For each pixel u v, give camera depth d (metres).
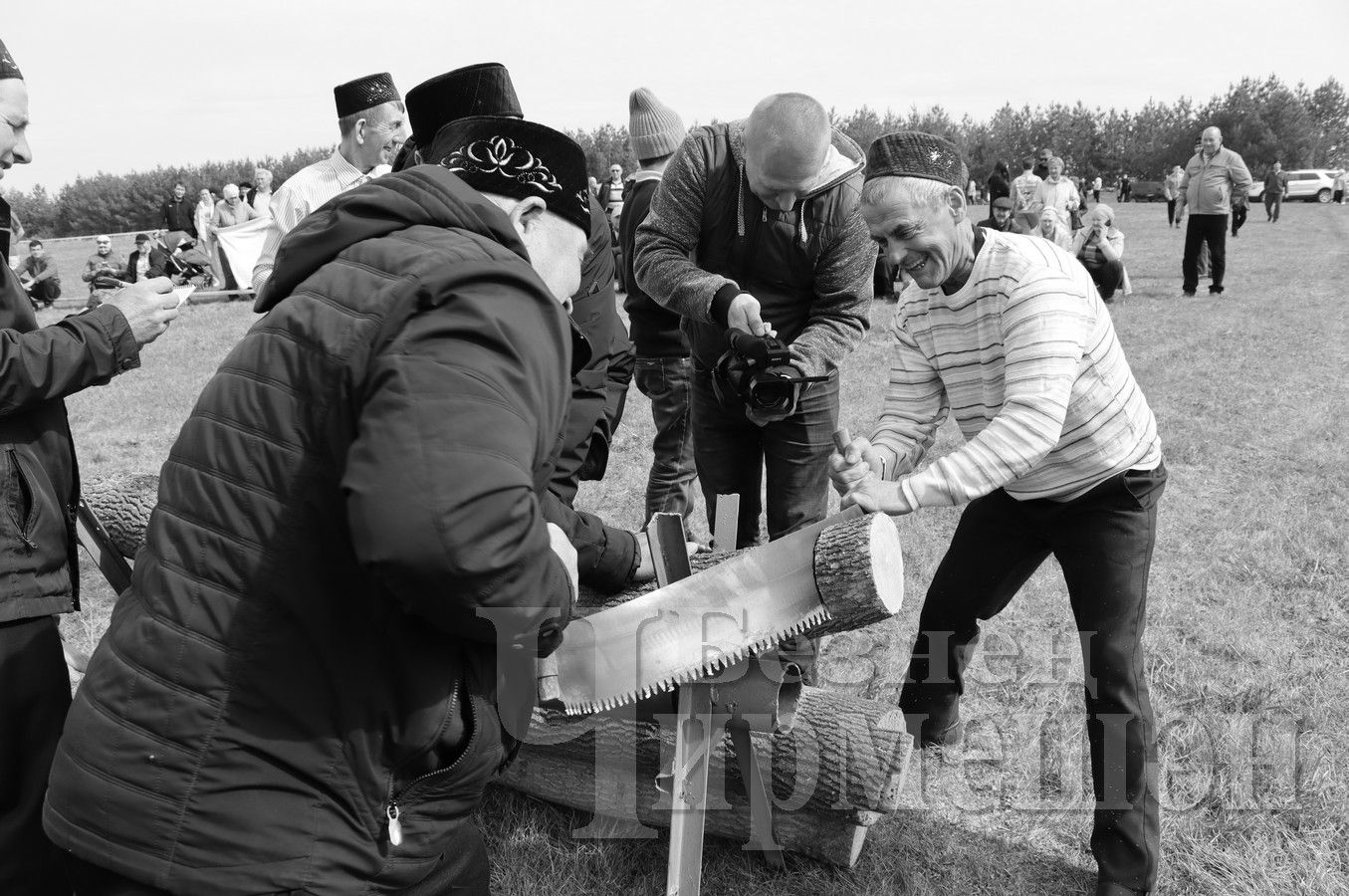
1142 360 9.27
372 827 1.58
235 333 12.73
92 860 1.50
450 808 1.67
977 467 2.37
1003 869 2.88
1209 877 2.77
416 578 1.34
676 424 4.54
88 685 1.55
